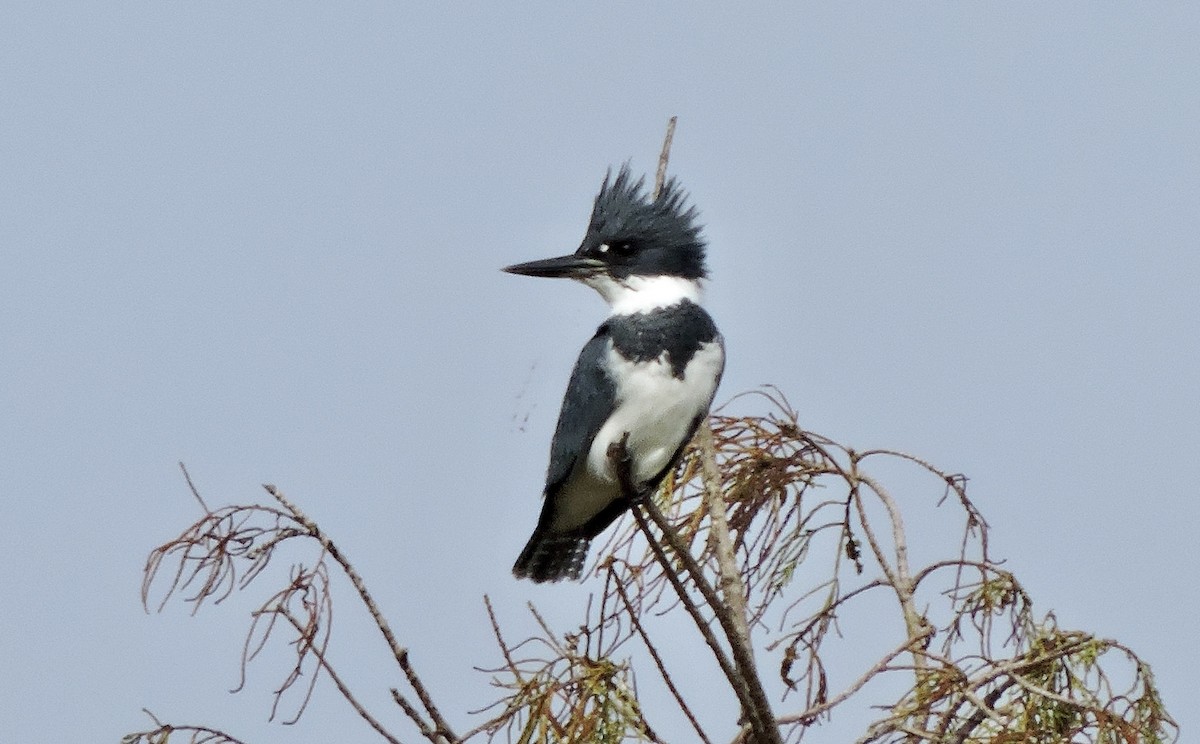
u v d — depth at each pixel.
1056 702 7.46
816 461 9.93
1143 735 7.41
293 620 7.11
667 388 10.21
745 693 7.79
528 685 6.94
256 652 7.07
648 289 10.88
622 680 6.94
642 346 10.26
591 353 10.48
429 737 7.42
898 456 9.49
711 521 9.46
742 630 8.93
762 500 9.66
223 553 7.17
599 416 10.31
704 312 10.57
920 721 7.54
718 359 10.38
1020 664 7.37
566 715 6.88
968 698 7.21
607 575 7.47
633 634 7.78
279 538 7.26
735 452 9.88
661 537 9.20
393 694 7.43
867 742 7.28
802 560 9.57
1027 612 8.55
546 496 10.88
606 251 11.08
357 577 7.37
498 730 6.98
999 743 7.24
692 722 7.47
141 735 7.18
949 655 8.62
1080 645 7.59
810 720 7.94
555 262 11.16
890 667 7.46
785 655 8.77
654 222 11.08
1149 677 7.53
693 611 7.95
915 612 8.67
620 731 6.82
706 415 10.20
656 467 10.38
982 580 8.64
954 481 9.39
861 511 9.19
